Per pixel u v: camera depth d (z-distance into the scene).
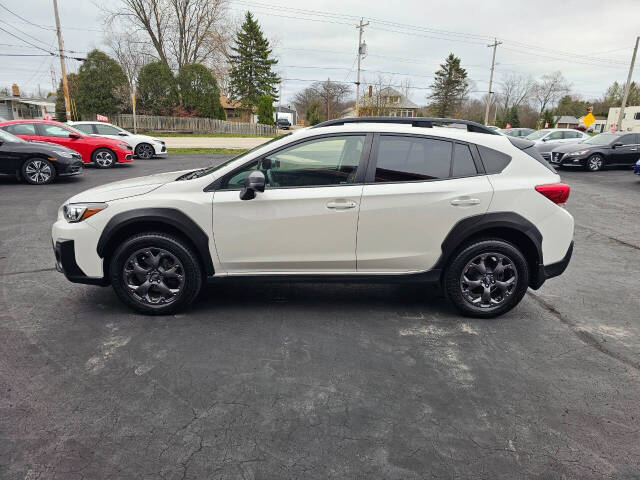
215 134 36.59
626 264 5.51
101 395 2.62
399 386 2.79
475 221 3.56
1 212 7.55
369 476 2.05
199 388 2.72
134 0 36.88
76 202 3.59
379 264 3.65
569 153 15.34
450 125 3.95
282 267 3.66
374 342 3.35
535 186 3.59
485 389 2.77
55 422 2.38
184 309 3.87
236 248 3.58
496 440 2.31
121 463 2.11
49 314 3.72
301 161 3.55
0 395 2.60
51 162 10.44
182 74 35.19
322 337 3.41
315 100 68.00
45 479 1.99
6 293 4.16
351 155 3.57
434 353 3.20
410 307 4.02
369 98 47.94
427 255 3.64
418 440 2.30
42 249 5.57
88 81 32.03
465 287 3.73
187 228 3.50
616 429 2.41
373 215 3.52
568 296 4.39
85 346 3.19
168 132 34.12
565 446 2.27
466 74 65.06
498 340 3.42
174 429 2.35
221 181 3.55
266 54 54.38
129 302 3.66
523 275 3.67
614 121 72.38
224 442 2.26
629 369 3.04
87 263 3.57
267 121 46.00
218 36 39.69
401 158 3.59
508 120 68.75
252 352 3.17
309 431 2.36
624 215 8.45
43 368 2.90
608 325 3.74
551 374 2.96
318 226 3.53
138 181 3.99
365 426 2.40
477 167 3.62
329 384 2.79
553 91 77.75
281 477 2.04
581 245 6.39
